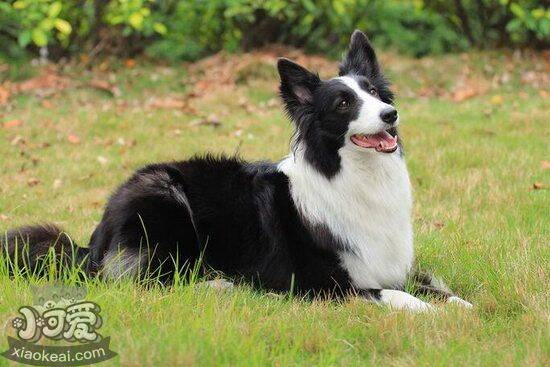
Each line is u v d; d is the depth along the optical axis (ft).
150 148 47.24
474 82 62.80
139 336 18.48
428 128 48.52
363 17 71.56
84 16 67.10
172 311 20.24
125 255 24.09
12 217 34.65
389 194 23.62
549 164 39.65
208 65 66.64
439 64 67.21
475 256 26.27
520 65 65.77
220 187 25.55
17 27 64.69
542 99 57.06
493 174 38.47
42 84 60.23
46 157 45.27
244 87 61.52
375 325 19.93
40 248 24.07
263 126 51.72
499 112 53.16
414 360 17.99
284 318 20.40
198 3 67.62
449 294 23.62
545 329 19.25
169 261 24.39
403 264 24.39
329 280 23.66
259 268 24.64
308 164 23.95
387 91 25.40
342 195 23.48
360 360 18.44
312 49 72.43
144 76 63.98
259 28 69.51
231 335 18.42
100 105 57.57
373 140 22.81
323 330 19.58
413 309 21.66
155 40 71.77
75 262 24.22
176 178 25.54
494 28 70.33
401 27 75.05
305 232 23.88
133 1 58.80
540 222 30.86
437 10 70.54
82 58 66.49
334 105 23.24
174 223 24.64
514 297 21.77
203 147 46.70
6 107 55.47
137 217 24.43
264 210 24.73
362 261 23.56
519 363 17.51
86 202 37.35
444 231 30.42
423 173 39.65
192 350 17.21
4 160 44.11
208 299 21.34
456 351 18.61
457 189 36.73
